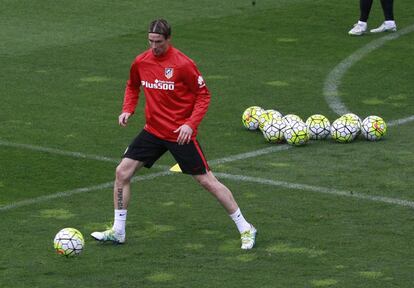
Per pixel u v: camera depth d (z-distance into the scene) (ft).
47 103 140.15
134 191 101.81
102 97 143.74
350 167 109.40
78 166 111.34
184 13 196.85
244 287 76.33
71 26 188.14
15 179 106.52
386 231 89.20
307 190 101.55
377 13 196.24
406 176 105.81
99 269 80.74
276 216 93.71
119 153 116.67
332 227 90.43
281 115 125.90
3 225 91.76
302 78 153.89
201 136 123.13
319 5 201.26
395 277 78.02
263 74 156.25
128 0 207.82
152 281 77.92
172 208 96.53
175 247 85.97
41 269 80.89
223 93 145.38
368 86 149.28
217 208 96.53
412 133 124.26
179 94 84.28
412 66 160.76
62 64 162.40
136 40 178.19
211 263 81.92
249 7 200.75
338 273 79.10
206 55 167.94
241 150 117.19
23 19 193.57
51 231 90.22
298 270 79.97
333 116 133.49
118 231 86.48
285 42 176.35
